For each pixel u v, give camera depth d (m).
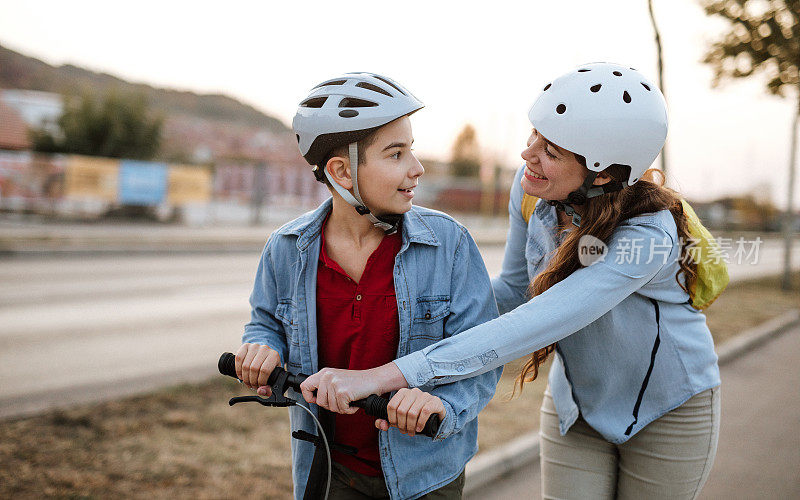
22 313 8.12
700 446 1.99
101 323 7.76
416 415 1.46
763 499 3.87
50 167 19.17
